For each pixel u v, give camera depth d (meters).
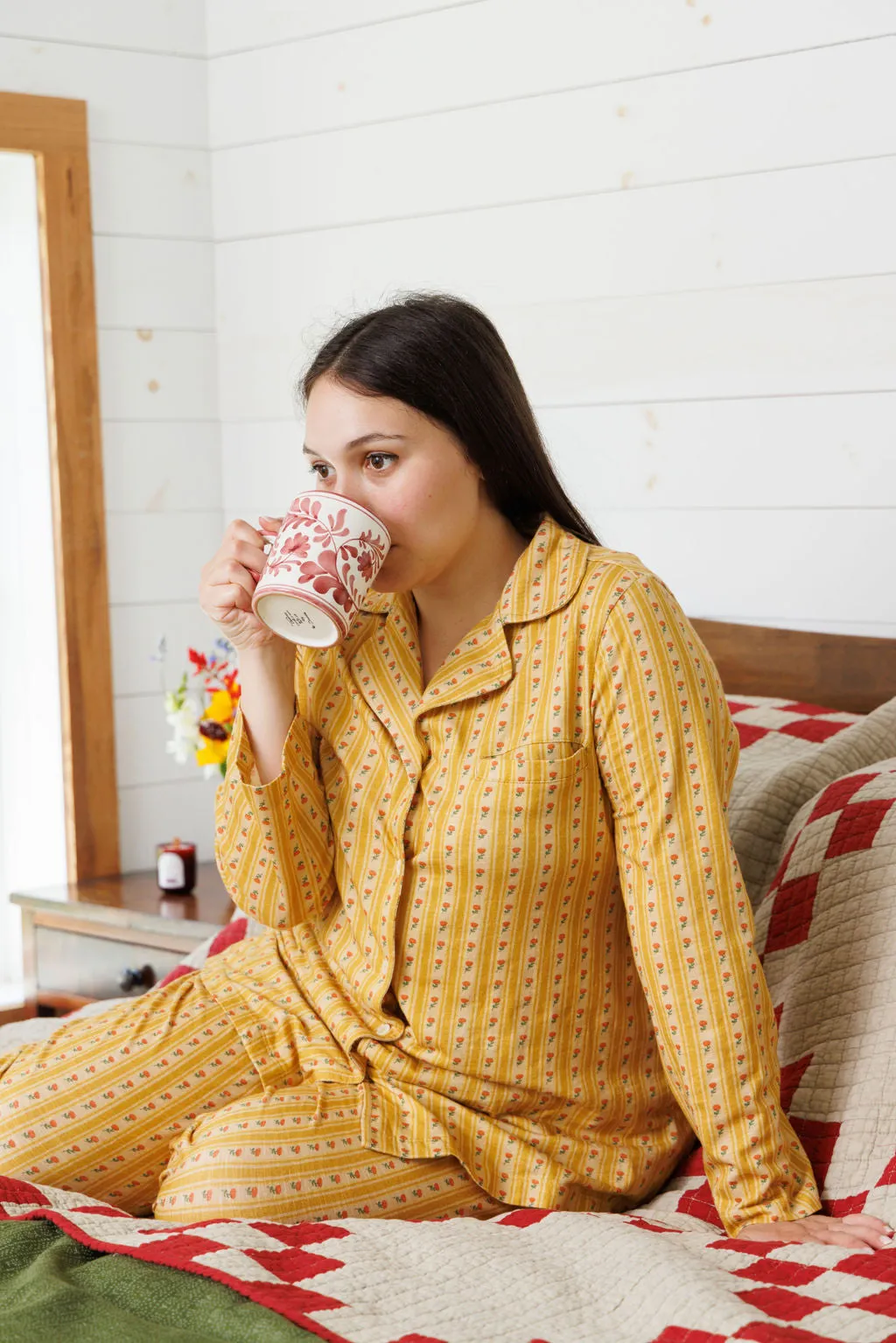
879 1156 1.21
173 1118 1.37
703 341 2.23
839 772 1.69
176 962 2.41
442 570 1.29
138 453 2.76
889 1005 1.29
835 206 2.09
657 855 1.22
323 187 2.62
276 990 1.43
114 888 2.62
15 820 2.90
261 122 2.69
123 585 2.76
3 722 2.88
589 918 1.30
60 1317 0.94
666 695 1.24
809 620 2.17
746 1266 1.07
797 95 2.11
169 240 2.75
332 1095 1.30
